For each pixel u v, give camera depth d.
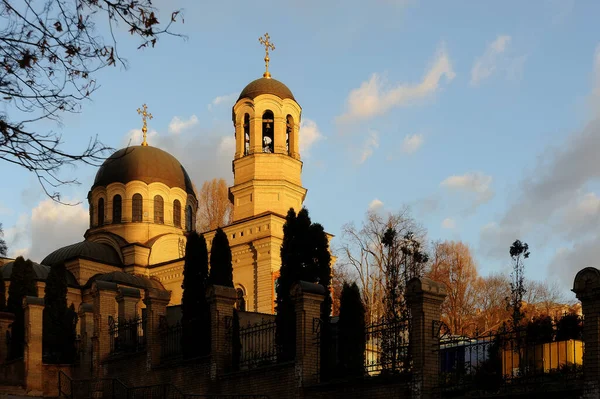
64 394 33.75
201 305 29.14
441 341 21.75
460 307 57.84
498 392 18.55
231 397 25.17
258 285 52.62
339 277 54.28
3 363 35.41
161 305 30.92
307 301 23.58
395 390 20.48
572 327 18.11
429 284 20.28
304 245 27.08
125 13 12.35
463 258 62.09
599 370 16.66
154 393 29.23
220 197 74.00
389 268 36.56
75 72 12.41
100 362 33.12
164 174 61.72
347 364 22.72
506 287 62.31
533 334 18.61
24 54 12.07
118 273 49.44
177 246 60.59
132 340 32.25
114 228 59.84
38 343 34.41
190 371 27.80
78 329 43.25
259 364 25.70
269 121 56.75
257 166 55.47
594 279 16.94
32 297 34.75
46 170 12.40
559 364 18.52
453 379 20.05
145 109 65.94
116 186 60.41
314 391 22.66
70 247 58.19
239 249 54.06
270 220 53.12
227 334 26.94
